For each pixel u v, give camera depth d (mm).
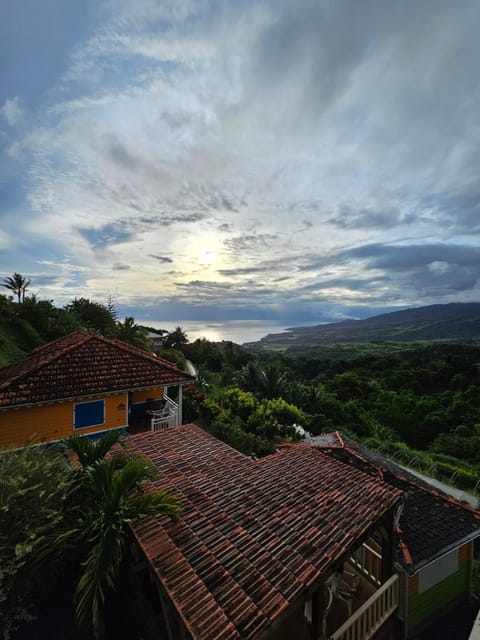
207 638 3057
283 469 6695
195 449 7352
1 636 3537
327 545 4395
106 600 4637
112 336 30219
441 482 16984
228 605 3412
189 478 6031
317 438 12797
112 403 12133
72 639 3967
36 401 10297
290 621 5340
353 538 4562
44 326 28797
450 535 7207
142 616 4668
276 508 5199
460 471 17812
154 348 43594
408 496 8273
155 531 4445
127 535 4750
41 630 3949
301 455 7590
